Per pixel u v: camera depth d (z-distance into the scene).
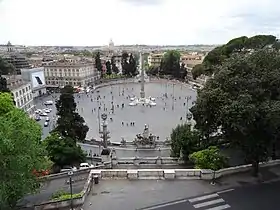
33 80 163.12
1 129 26.17
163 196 30.56
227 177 34.31
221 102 33.84
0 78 75.50
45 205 29.03
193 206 28.72
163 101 136.75
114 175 34.69
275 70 34.09
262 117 31.52
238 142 35.25
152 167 43.88
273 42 96.50
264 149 34.41
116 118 105.31
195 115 38.44
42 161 32.12
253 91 33.47
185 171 34.41
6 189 25.02
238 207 28.42
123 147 69.88
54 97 158.88
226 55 91.88
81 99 145.38
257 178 33.97
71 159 47.00
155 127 92.50
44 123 101.56
